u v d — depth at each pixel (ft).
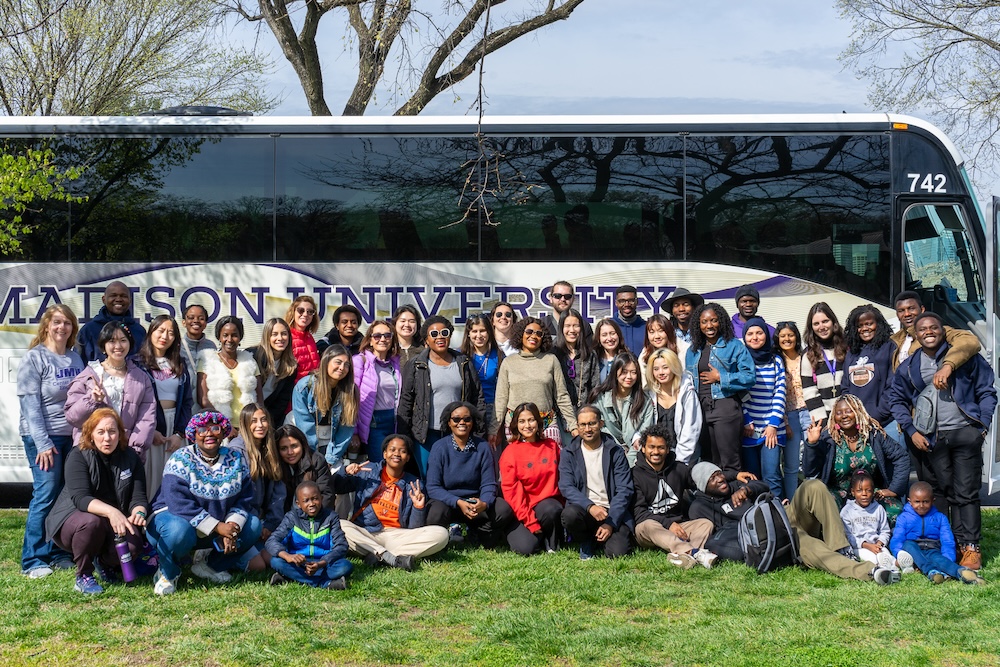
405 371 27.63
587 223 33.19
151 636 19.38
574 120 33.45
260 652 18.48
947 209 33.58
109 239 33.30
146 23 63.05
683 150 33.40
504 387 27.53
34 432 23.27
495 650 18.78
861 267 33.30
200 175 33.35
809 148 33.47
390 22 43.88
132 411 24.35
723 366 27.17
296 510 23.17
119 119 33.47
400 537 25.09
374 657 18.40
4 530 28.66
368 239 33.17
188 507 22.31
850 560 23.79
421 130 33.35
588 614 21.08
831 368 28.37
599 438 26.32
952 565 23.58
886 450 25.75
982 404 24.98
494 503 26.27
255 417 23.82
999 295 32.12
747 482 25.54
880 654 18.48
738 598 22.09
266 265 33.17
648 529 25.52
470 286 33.09
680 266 33.14
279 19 48.62
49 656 18.38
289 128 33.37
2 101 61.77
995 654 18.63
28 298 33.27
